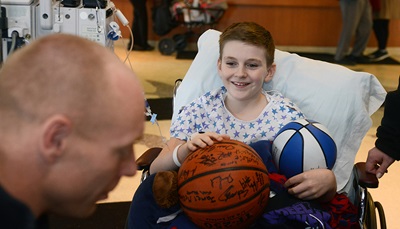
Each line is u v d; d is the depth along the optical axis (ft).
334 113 7.28
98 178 2.63
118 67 2.62
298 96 7.44
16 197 2.41
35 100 2.42
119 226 9.29
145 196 5.80
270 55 6.82
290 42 25.40
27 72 2.44
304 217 5.47
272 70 7.22
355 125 7.28
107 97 2.52
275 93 7.22
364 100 7.38
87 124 2.50
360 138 7.30
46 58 2.47
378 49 23.97
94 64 2.52
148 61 21.77
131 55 22.68
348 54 24.35
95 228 9.18
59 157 2.50
